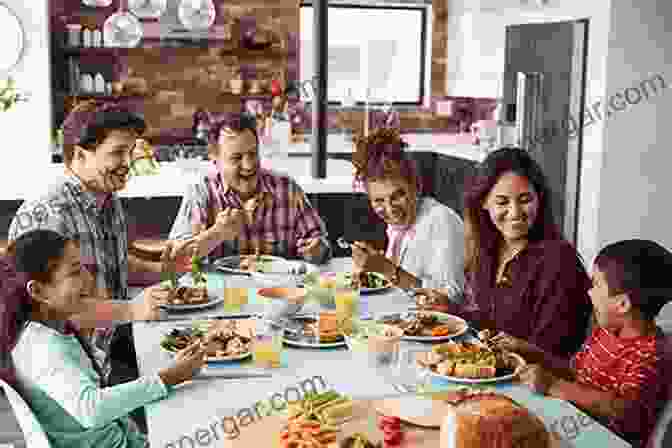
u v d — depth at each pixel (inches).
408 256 115.7
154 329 98.2
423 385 81.8
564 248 95.2
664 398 76.3
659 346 77.0
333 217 202.5
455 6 305.1
